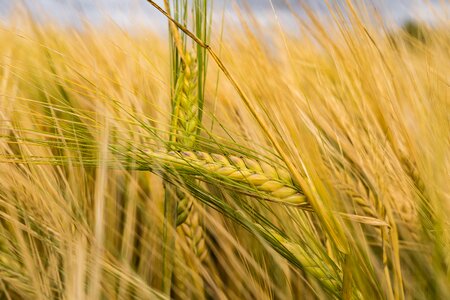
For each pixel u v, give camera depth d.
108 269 0.35
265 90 0.33
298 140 0.32
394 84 0.39
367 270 0.33
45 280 0.35
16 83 0.44
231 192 0.38
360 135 0.40
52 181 0.38
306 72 0.44
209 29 0.38
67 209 0.36
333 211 0.32
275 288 0.40
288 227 0.38
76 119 0.40
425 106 0.40
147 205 0.43
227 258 0.43
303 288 0.41
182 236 0.39
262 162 0.33
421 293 0.38
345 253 0.31
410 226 0.39
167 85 0.41
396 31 0.42
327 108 0.45
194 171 0.33
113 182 0.42
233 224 0.42
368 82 0.39
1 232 0.38
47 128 0.41
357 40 0.38
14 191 0.39
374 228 0.43
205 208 0.42
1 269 0.36
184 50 0.38
